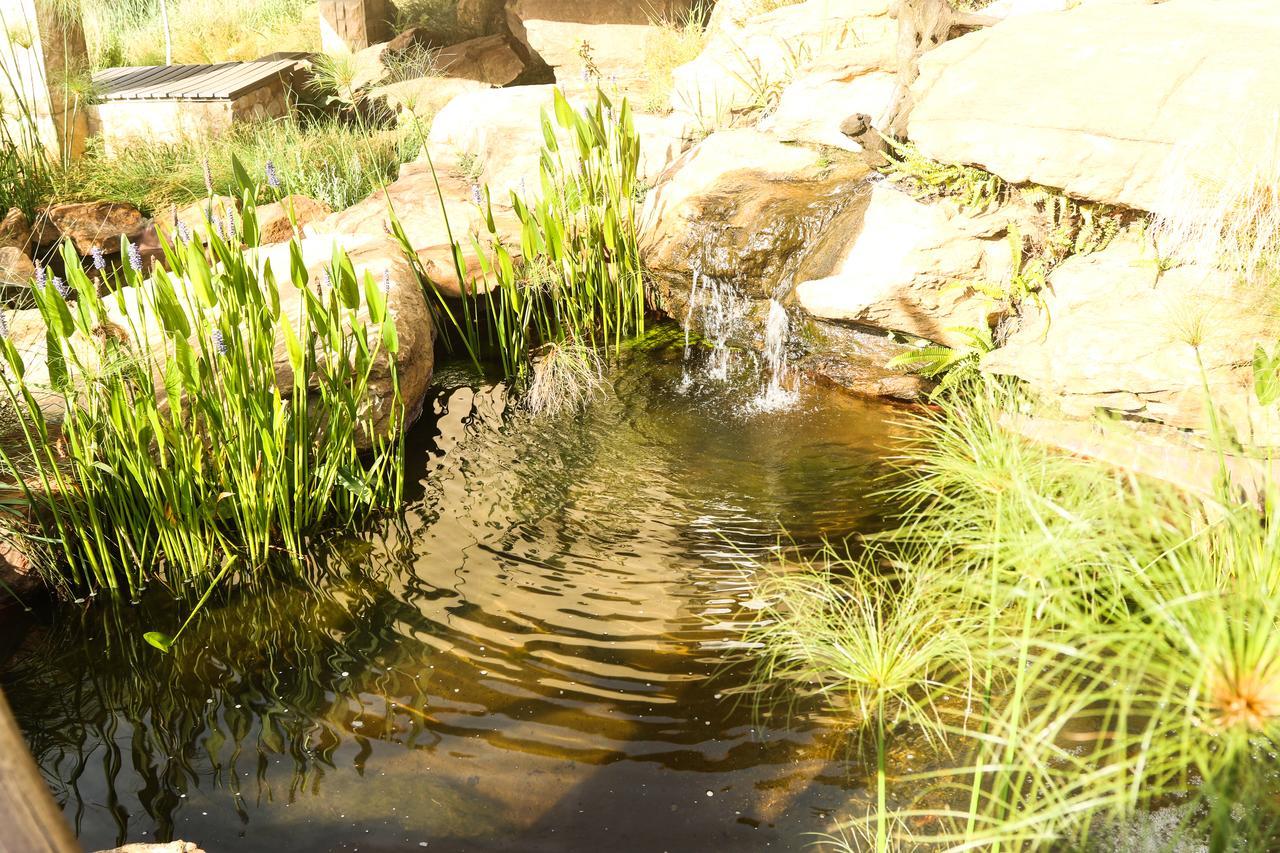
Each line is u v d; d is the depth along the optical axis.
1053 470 3.77
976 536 3.74
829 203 5.98
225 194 8.02
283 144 8.84
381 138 9.39
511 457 5.09
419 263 6.22
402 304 5.71
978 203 5.34
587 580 4.03
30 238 7.28
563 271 6.29
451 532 4.45
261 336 4.24
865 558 4.02
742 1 9.22
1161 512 3.38
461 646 3.66
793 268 5.90
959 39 5.73
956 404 4.99
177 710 3.44
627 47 10.74
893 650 3.33
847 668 3.34
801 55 7.86
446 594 3.98
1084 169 4.65
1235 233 4.31
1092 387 4.55
